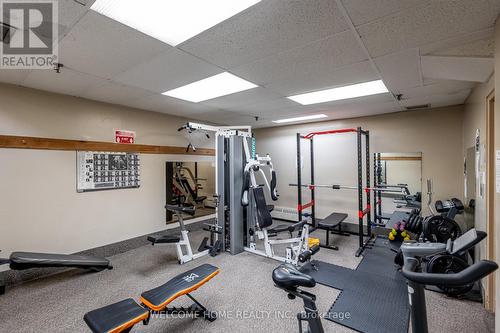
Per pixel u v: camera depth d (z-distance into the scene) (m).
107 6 1.47
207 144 5.59
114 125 3.89
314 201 5.33
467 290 2.54
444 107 4.12
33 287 2.84
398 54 2.12
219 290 2.75
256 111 4.47
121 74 2.58
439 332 2.04
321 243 4.38
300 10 1.52
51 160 3.21
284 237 4.91
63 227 3.32
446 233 3.21
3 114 2.84
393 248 3.95
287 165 6.12
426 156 4.29
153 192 4.46
